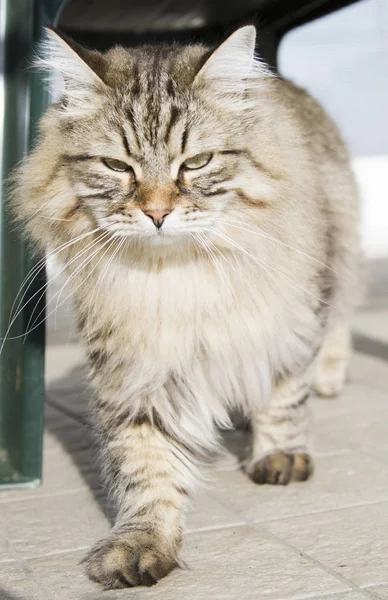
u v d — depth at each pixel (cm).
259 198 86
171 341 86
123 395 86
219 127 85
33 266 94
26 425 95
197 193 84
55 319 114
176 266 85
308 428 97
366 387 120
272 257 87
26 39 93
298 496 90
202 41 107
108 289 86
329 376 116
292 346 90
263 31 108
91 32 109
